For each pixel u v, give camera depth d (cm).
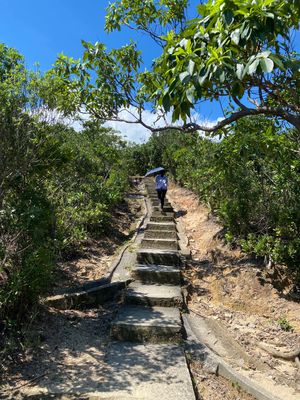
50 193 650
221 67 233
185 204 1376
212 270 730
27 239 444
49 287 529
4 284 432
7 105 446
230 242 797
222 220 874
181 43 256
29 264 429
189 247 875
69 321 505
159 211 1223
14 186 481
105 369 399
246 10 228
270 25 228
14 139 445
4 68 487
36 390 352
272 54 215
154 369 401
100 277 666
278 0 254
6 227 438
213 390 389
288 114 283
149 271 668
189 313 570
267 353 479
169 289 630
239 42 232
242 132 495
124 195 1498
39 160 484
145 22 624
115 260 761
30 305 474
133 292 603
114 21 618
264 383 417
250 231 777
